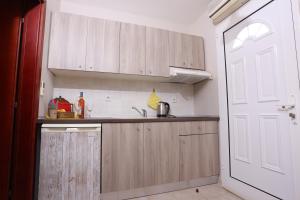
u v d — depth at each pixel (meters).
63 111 1.91
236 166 2.00
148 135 1.98
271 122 1.60
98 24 2.19
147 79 2.70
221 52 2.31
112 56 2.21
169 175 2.03
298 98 1.38
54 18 2.04
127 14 2.79
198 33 2.89
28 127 1.58
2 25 1.65
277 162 1.53
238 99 2.00
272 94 1.59
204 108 2.71
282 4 1.51
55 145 1.62
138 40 2.36
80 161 1.66
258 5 1.75
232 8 2.04
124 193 1.88
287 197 1.44
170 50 2.52
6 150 1.55
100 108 2.51
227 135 2.16
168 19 2.98
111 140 1.82
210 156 2.25
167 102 2.88
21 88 1.61
